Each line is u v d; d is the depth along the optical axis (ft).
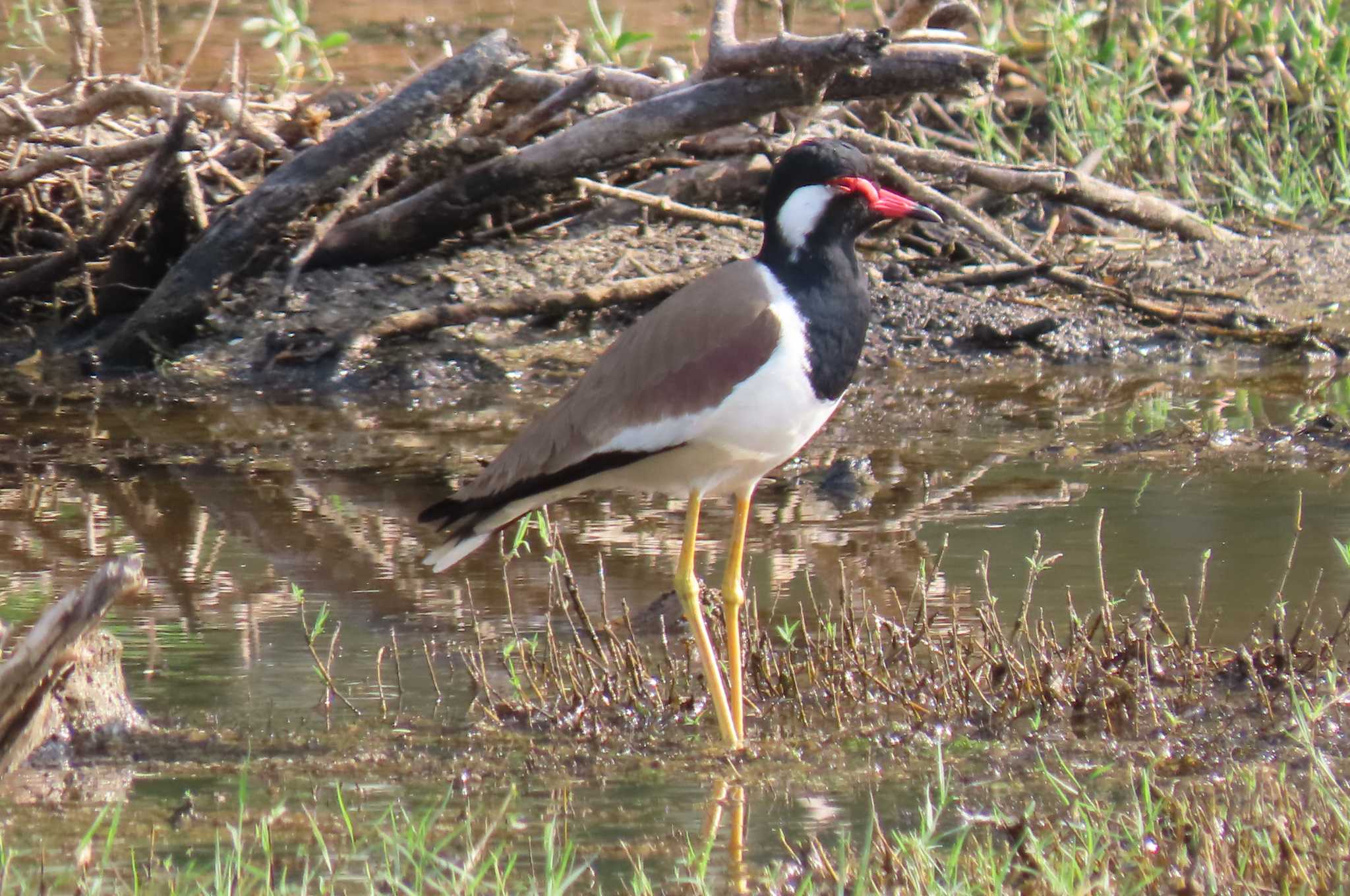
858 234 28.89
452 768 26.84
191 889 22.29
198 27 73.61
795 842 24.03
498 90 49.78
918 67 44.19
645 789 26.11
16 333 52.70
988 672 29.68
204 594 34.17
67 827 24.62
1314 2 64.75
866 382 49.21
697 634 28.37
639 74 48.57
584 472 28.76
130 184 53.57
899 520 37.73
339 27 74.90
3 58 65.72
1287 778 25.81
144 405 47.93
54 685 26.66
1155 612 29.78
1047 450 42.68
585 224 55.11
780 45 44.09
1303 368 49.90
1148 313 52.60
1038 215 58.75
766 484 40.81
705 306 28.32
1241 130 64.69
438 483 41.29
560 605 33.42
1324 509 37.47
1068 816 24.48
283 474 42.04
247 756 27.17
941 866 22.58
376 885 22.61
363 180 49.37
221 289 49.49
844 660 29.68
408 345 50.80
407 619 32.99
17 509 39.29
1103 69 60.95
